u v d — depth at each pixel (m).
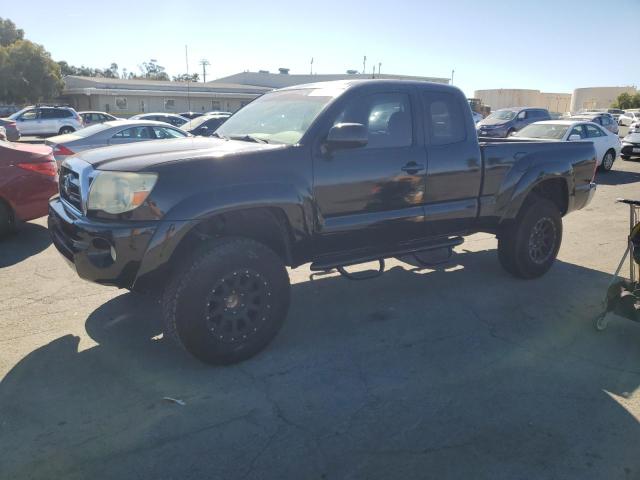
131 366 3.66
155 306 4.67
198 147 3.87
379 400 3.29
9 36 67.12
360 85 4.22
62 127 25.78
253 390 3.39
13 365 3.63
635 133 18.12
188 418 3.08
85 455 2.74
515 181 5.16
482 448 2.83
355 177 4.08
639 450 2.83
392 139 4.35
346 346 4.02
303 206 3.81
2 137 9.18
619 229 8.23
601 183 13.44
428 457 2.76
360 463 2.71
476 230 5.17
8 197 6.60
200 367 3.66
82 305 4.70
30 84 44.38
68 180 3.99
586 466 2.70
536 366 3.75
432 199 4.62
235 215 3.83
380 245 4.47
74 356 3.78
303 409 3.19
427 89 4.61
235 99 48.88
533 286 5.44
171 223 3.31
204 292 3.45
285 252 4.05
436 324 4.46
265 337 3.81
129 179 3.33
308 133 3.89
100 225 3.39
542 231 5.52
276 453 2.78
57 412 3.11
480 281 5.56
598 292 5.28
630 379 3.59
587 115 21.22
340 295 5.11
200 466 2.68
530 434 2.96
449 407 3.22
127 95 43.59
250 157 3.62
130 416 3.09
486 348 4.03
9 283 5.23
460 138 4.79
